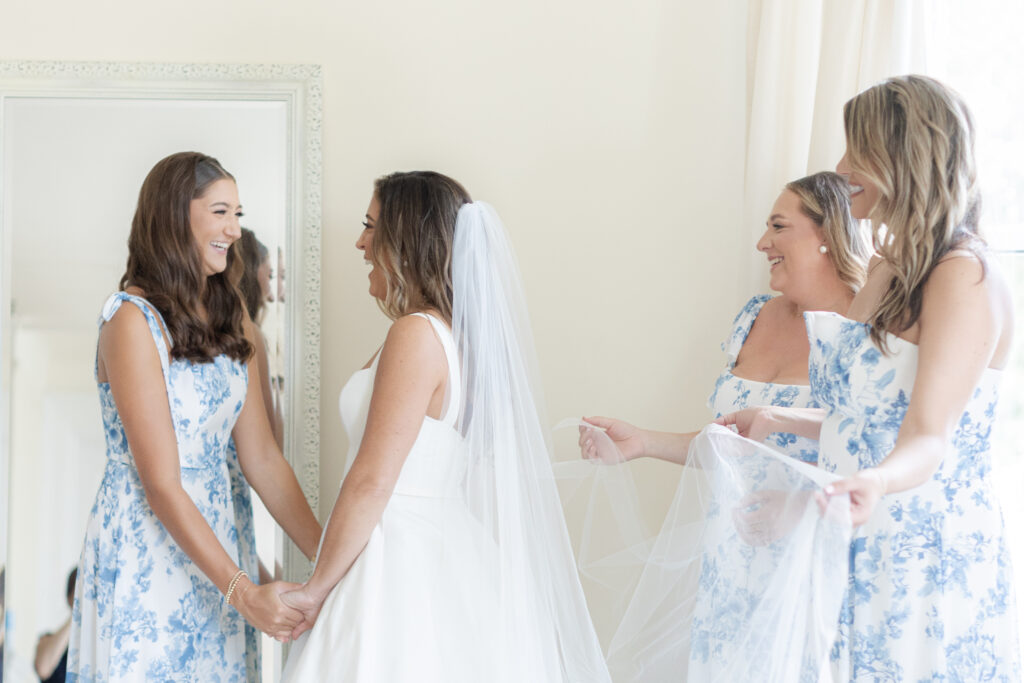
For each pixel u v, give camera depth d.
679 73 2.61
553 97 2.62
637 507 2.20
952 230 1.52
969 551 1.53
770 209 2.40
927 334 1.49
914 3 2.15
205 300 2.12
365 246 2.08
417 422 1.79
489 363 1.86
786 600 1.51
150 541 1.96
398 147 2.60
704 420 2.64
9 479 2.51
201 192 2.04
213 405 2.04
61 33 2.57
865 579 1.54
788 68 2.40
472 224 1.88
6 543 2.50
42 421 2.52
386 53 2.60
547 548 1.88
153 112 2.54
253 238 2.53
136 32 2.57
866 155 1.57
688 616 1.89
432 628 1.74
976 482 1.56
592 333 2.64
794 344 2.09
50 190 2.53
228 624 2.06
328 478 2.58
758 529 1.65
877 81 2.22
